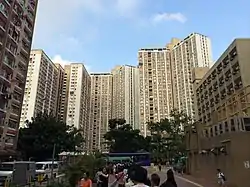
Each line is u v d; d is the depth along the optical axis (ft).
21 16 157.28
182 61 289.12
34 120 167.22
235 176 69.00
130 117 322.96
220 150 80.23
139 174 14.32
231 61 169.17
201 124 111.34
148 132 285.84
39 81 208.64
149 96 298.15
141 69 310.65
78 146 184.34
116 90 343.26
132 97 333.62
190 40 290.35
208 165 96.63
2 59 136.15
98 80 354.54
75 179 50.29
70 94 270.05
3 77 137.49
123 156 202.08
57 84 249.96
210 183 85.56
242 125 70.95
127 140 252.01
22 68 159.94
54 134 162.71
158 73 303.07
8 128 142.41
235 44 162.91
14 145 149.07
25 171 73.00
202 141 105.29
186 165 138.31
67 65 282.56
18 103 154.71
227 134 75.92
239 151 69.82
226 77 177.68
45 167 100.78
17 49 153.28
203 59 280.72
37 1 183.21
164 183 17.90
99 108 341.21
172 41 315.37
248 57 157.69
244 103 76.64
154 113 290.15
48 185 51.06
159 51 311.47
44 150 159.63
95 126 331.36
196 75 257.55
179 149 198.70
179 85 285.64
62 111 262.88
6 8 141.38
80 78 277.03
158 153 236.02
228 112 82.43
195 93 253.65
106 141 290.35
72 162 60.90
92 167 61.11
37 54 212.84
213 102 204.13
